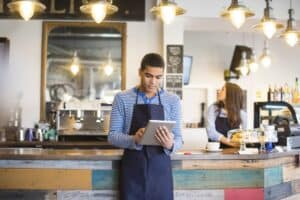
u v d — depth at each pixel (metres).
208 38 7.71
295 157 3.74
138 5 6.04
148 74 2.74
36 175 3.11
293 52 7.86
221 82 7.66
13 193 3.12
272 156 3.35
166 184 2.81
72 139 5.69
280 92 7.20
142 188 2.77
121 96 2.84
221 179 3.23
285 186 3.59
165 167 2.81
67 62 6.02
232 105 4.36
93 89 6.04
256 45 7.81
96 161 3.12
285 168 3.60
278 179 3.50
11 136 5.62
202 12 5.77
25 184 3.11
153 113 2.77
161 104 2.83
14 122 5.80
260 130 3.57
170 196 2.83
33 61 5.96
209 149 3.53
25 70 5.94
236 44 7.74
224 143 4.14
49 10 5.96
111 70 6.05
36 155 3.09
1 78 5.80
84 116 5.70
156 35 6.10
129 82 6.05
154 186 2.78
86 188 3.11
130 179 2.79
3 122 5.78
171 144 2.71
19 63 5.94
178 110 2.89
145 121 2.77
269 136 3.55
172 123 2.62
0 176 3.12
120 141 2.72
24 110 5.89
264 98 7.74
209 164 3.22
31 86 5.93
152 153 2.79
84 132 5.67
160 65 2.74
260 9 5.89
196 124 7.50
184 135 4.05
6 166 3.12
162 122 2.58
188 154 3.20
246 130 3.65
